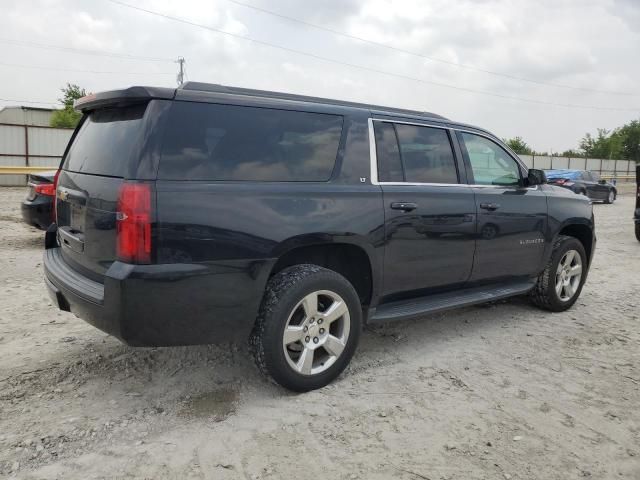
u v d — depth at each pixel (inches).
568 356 165.9
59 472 99.9
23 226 381.7
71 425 116.2
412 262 153.5
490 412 128.0
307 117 136.9
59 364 147.9
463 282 173.3
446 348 169.6
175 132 114.2
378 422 121.5
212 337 119.3
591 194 844.6
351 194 138.3
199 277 113.3
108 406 125.3
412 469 104.0
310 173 133.7
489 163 184.1
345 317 138.5
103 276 118.0
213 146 119.1
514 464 106.9
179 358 154.6
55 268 138.0
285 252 125.4
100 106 131.6
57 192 149.6
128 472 100.5
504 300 229.9
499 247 179.9
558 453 111.5
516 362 159.8
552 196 203.3
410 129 160.6
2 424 115.7
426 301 164.7
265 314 125.0
